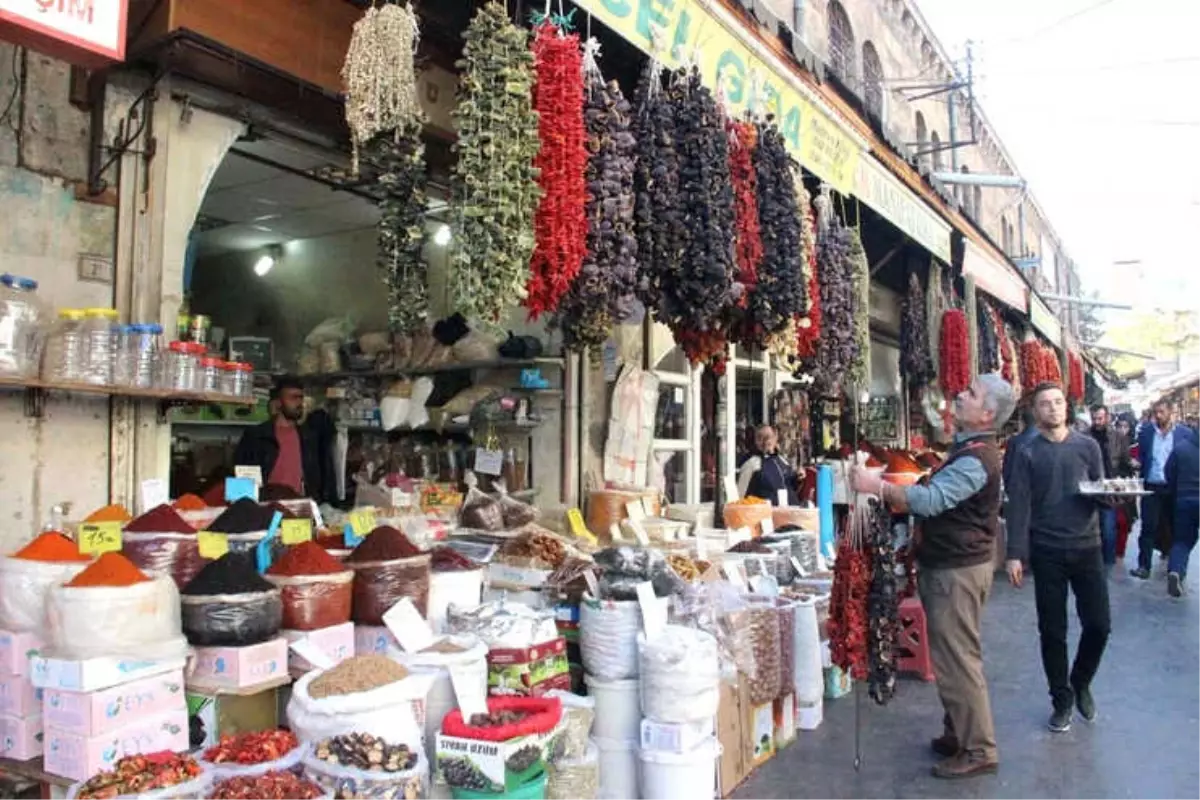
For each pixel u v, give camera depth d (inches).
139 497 120.1
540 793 102.0
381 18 97.9
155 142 121.4
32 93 112.3
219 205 213.5
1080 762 150.9
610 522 191.3
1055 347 642.2
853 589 143.6
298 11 116.6
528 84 101.0
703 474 259.6
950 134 529.7
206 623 101.0
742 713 143.6
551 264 105.0
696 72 128.6
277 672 104.7
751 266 143.6
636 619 129.6
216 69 117.3
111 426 118.0
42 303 109.0
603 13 117.0
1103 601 169.5
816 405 334.6
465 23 133.8
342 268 248.2
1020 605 292.5
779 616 157.8
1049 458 171.5
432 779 103.1
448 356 207.0
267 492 145.9
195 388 119.6
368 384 224.5
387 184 102.1
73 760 89.4
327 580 111.6
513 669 116.6
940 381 335.9
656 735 122.5
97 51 73.1
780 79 170.9
